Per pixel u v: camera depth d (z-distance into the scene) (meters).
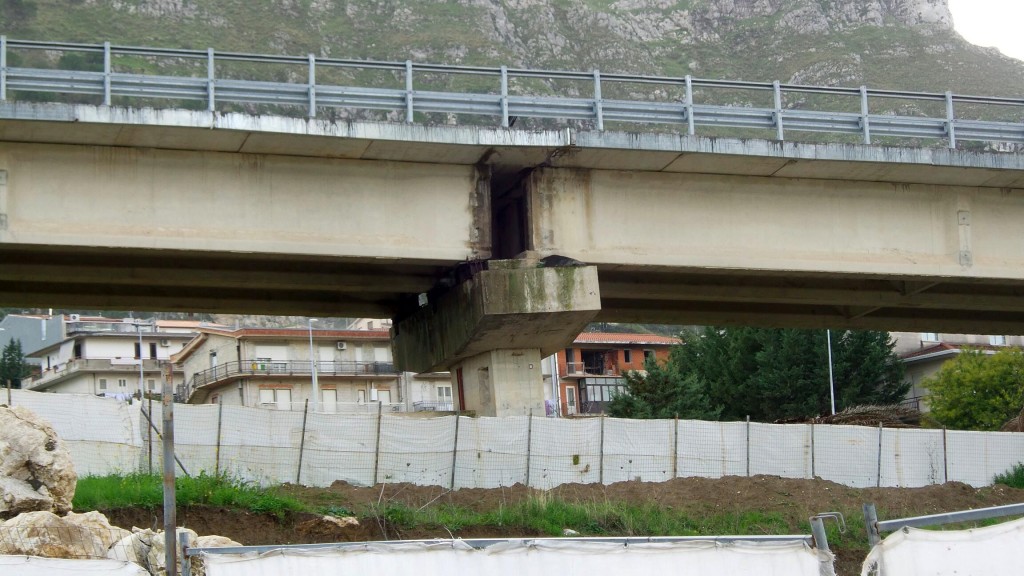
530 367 24.75
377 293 27.38
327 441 24.59
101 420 23.30
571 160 23.06
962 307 28.44
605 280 25.72
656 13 163.25
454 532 20.11
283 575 9.41
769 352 63.34
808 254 24.56
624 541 9.78
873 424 41.34
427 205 22.64
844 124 24.03
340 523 19.17
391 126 21.25
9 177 20.19
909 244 25.23
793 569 9.71
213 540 14.60
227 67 121.69
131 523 18.16
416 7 146.12
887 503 24.78
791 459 28.31
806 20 150.88
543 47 147.00
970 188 25.80
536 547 9.67
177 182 21.12
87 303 24.98
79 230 20.38
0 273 22.16
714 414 59.22
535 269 22.95
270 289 25.91
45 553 13.09
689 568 9.72
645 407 57.56
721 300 27.19
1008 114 101.19
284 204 21.70
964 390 55.31
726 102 128.62
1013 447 29.86
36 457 15.09
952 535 9.70
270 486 21.98
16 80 19.59
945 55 134.62
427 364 26.06
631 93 143.00
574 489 24.27
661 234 23.92
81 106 19.52
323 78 130.12
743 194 24.50
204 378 77.31
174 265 23.12
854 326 30.62
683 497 24.00
